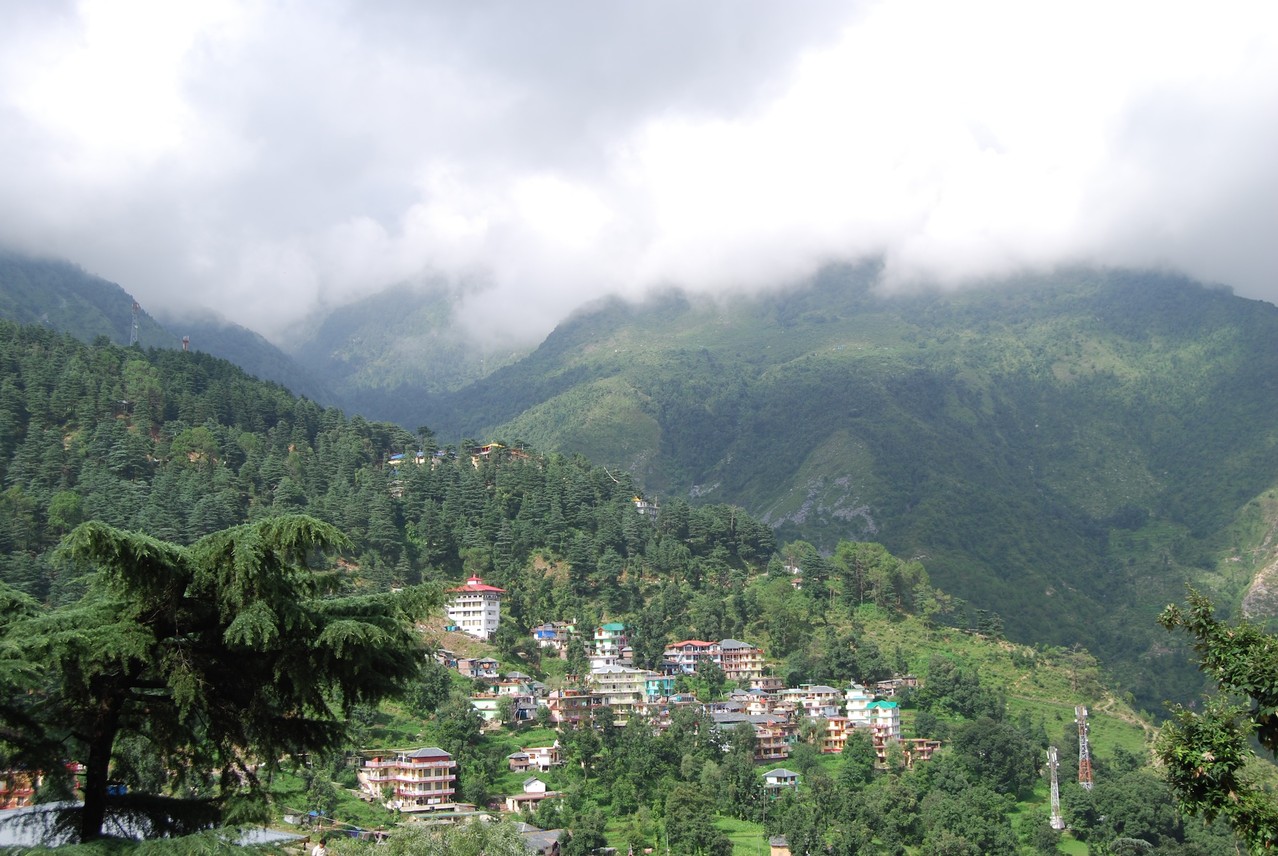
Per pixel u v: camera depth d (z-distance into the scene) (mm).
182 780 26375
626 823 107438
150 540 23359
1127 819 115625
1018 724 155375
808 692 151500
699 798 108750
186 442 172500
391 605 25641
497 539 180750
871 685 164500
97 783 23812
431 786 104750
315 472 182000
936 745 141875
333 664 24688
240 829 24234
